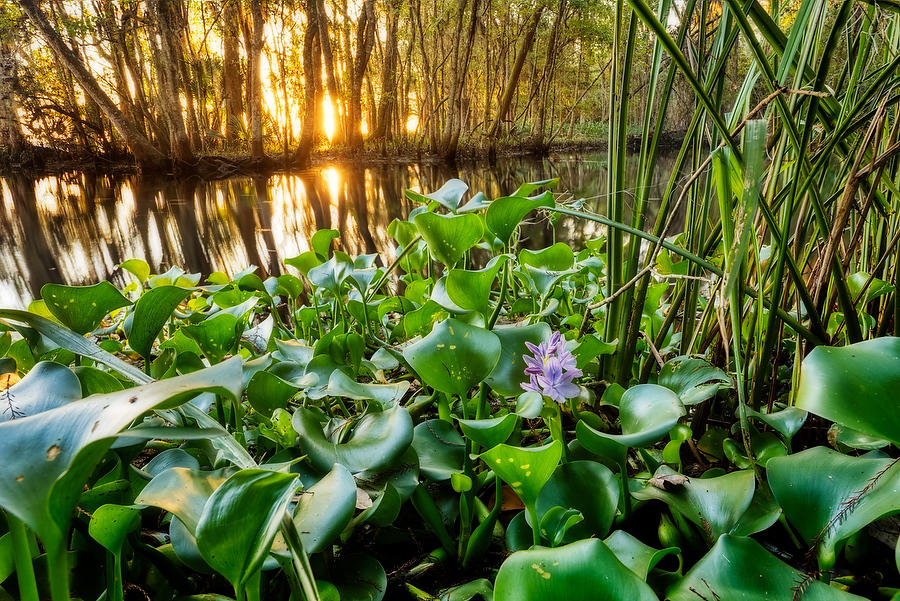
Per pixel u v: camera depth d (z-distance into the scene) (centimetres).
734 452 77
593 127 1803
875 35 82
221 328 92
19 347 100
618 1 85
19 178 1127
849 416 51
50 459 29
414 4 1448
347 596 57
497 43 1630
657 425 60
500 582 42
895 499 48
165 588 59
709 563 48
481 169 1098
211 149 1512
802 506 55
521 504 76
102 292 79
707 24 106
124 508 41
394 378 127
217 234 438
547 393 67
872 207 90
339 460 63
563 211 88
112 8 1125
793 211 70
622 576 41
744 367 85
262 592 56
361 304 130
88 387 64
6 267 331
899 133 78
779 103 67
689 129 83
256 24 1170
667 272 133
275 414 78
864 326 95
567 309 144
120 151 1375
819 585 45
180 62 1271
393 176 1040
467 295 81
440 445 74
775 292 74
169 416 69
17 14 1083
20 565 35
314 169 1291
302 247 377
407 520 75
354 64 1631
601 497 64
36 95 1330
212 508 35
